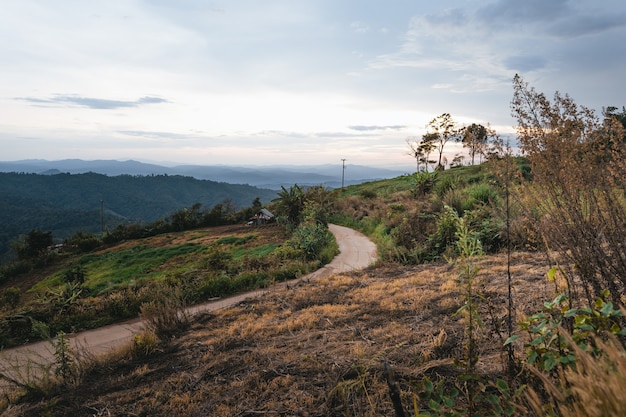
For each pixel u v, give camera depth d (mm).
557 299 2148
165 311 7070
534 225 2283
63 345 5047
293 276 13664
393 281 8195
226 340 5367
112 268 29062
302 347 4645
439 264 9797
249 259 17047
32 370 5598
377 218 24141
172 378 4266
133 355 5371
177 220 44438
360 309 6113
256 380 3818
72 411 3826
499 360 3037
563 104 2027
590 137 2000
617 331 1825
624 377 1221
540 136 2080
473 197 14164
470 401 2273
